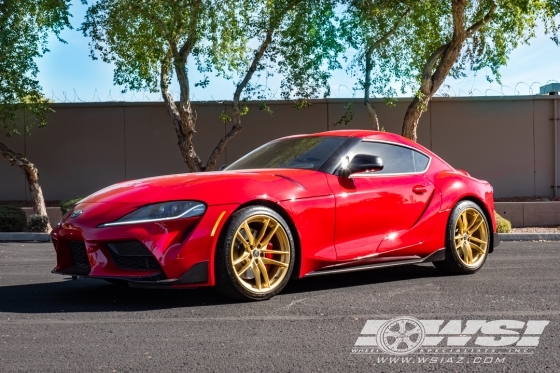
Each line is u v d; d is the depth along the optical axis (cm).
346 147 539
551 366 307
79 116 1586
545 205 1247
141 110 1584
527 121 1561
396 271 613
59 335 372
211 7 1275
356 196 515
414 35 1360
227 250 448
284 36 1292
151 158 1588
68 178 1592
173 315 423
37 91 1331
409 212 551
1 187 1580
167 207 441
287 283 525
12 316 423
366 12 1221
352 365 310
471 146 1572
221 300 469
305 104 1448
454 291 503
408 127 1307
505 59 1368
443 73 1293
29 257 800
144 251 437
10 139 1581
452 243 580
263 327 388
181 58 1303
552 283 539
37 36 1311
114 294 502
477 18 1295
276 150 569
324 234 494
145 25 1314
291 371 301
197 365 311
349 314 422
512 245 926
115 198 464
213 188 457
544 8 1248
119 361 319
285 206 474
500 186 1570
